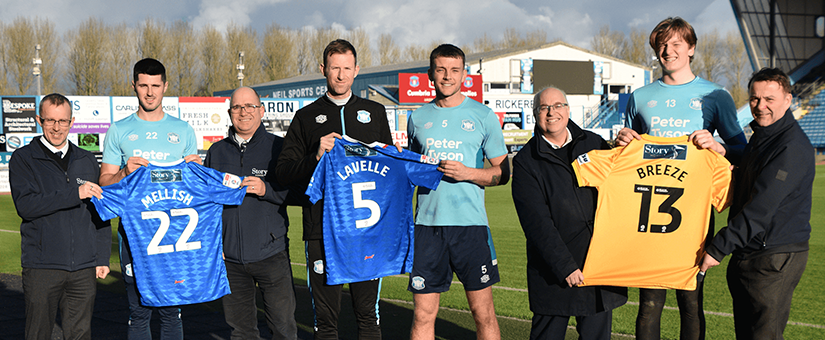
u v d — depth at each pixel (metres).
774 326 3.24
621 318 4.97
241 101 3.72
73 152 3.79
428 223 3.85
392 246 3.55
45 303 3.63
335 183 3.43
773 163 3.11
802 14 35.62
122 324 5.00
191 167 3.61
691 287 3.38
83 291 3.73
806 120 35.38
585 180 3.38
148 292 3.61
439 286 3.89
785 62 35.97
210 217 3.67
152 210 3.59
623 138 3.43
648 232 3.38
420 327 3.94
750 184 3.25
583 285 3.37
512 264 7.51
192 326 4.95
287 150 3.60
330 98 3.67
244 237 3.70
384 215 3.51
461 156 3.87
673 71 3.83
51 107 3.58
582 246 3.41
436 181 3.54
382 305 5.65
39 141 3.69
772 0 35.22
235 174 3.81
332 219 3.44
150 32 53.22
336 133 3.46
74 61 50.75
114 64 51.97
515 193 3.47
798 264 3.18
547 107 3.32
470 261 3.83
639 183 3.38
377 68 49.31
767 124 3.20
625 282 3.39
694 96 3.76
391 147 3.44
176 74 54.84
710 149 3.37
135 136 3.96
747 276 3.26
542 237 3.34
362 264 3.50
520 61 39.75
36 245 3.60
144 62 3.93
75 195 3.47
